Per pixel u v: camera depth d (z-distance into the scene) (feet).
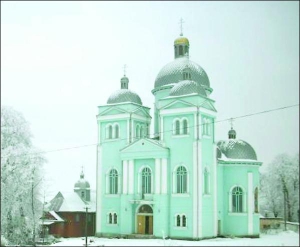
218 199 257.75
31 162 237.66
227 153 268.00
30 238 233.35
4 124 239.09
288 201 266.57
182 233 241.76
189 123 248.11
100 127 280.31
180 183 247.50
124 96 280.51
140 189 258.16
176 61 288.51
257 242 220.84
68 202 307.37
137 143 259.39
